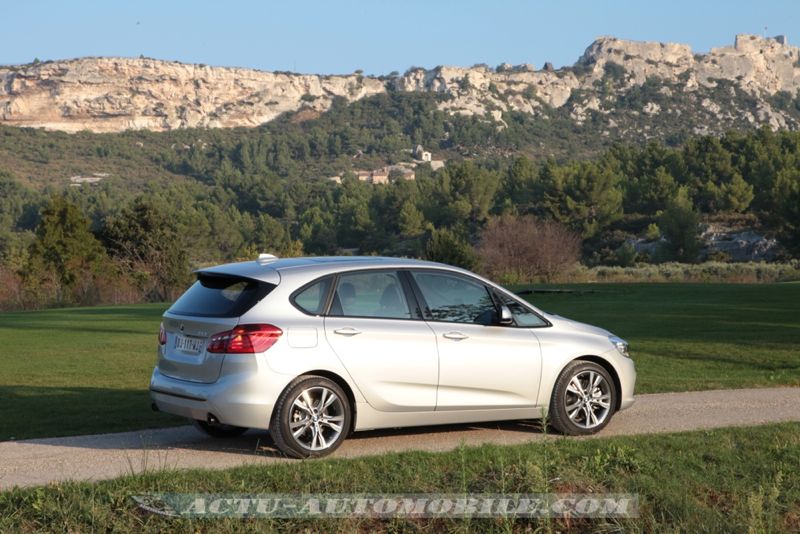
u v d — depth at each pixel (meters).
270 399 8.48
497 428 10.18
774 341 20.41
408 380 9.06
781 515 7.41
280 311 8.68
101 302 53.94
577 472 7.84
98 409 12.41
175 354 9.02
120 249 62.31
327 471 7.82
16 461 8.75
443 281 9.52
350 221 152.62
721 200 118.81
